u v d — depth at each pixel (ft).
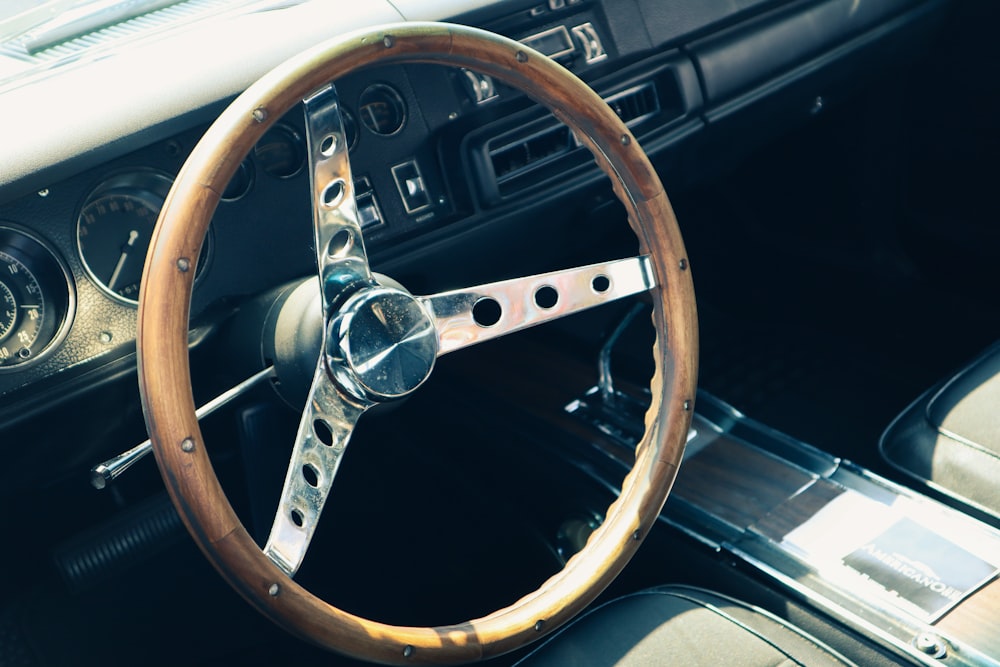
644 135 5.33
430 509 6.28
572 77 3.59
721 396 6.52
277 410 4.13
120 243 4.12
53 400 4.05
